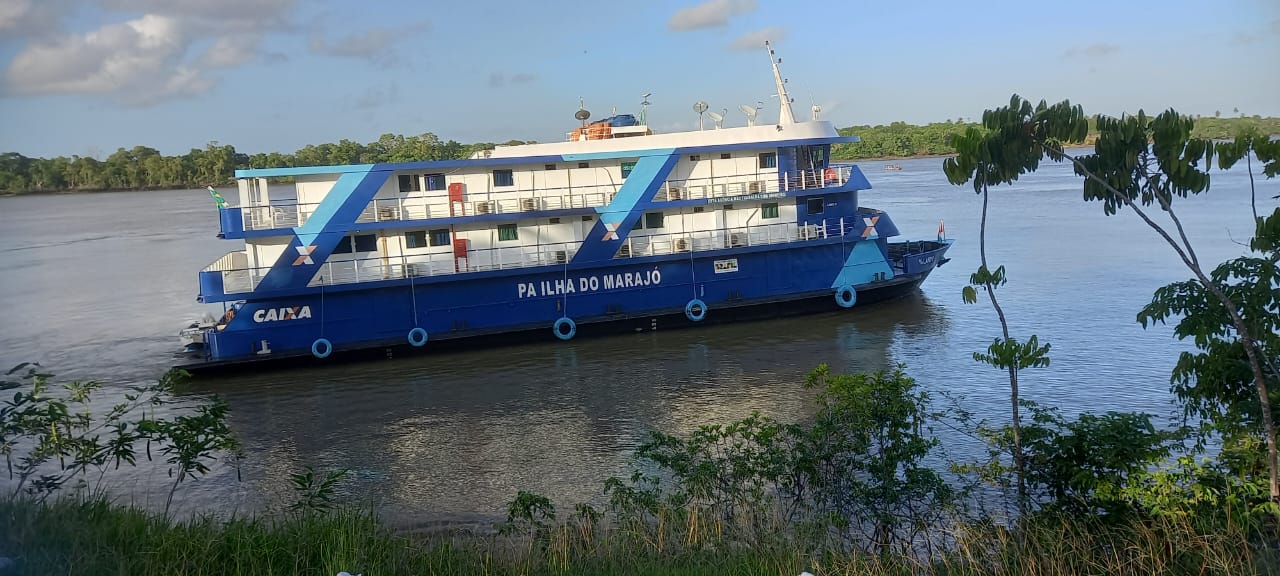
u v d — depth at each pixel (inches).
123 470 825.5
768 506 533.0
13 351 1416.1
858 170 1464.1
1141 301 1453.0
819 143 1407.5
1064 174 5270.7
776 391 1058.7
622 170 1360.7
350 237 1267.2
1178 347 1152.8
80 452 476.4
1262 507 401.4
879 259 1493.6
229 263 1282.0
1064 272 1761.8
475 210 1304.1
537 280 1330.0
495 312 1318.9
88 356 1375.5
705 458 644.7
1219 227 2336.4
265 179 1238.9
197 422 475.2
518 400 1058.7
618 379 1136.2
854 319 1427.2
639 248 1376.7
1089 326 1295.5
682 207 1390.3
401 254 1284.4
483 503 746.2
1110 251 2005.4
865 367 1138.7
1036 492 551.5
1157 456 441.7
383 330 1274.6
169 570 379.6
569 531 498.6
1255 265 420.2
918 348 1228.5
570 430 939.3
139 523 430.3
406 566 412.8
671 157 1354.6
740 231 1403.8
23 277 2299.5
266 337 1231.5
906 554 442.6
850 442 531.2
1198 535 402.3
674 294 1389.0
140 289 2050.9
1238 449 442.6
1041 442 469.7
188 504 751.7
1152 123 379.2
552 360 1241.4
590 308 1355.8
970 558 412.2
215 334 1216.8
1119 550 414.3
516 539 550.9
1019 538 433.1
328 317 1251.2
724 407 1002.1
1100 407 927.0
